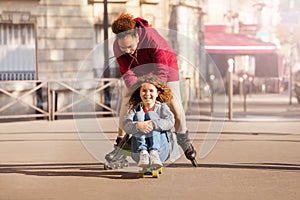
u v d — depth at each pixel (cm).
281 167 1195
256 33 5144
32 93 2603
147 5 2939
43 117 2541
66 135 1831
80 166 1224
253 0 5175
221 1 4572
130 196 934
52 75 2692
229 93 2273
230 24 4806
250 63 4634
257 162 1259
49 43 2691
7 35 2647
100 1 2783
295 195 938
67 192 967
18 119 2531
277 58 4647
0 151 1473
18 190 988
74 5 2733
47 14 2684
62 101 2659
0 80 2641
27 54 2672
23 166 1233
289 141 1620
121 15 1152
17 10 2641
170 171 1148
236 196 930
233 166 1205
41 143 1631
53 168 1202
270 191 966
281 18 5281
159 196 932
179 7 3228
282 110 2758
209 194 945
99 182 1047
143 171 1088
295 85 3516
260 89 4609
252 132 1844
